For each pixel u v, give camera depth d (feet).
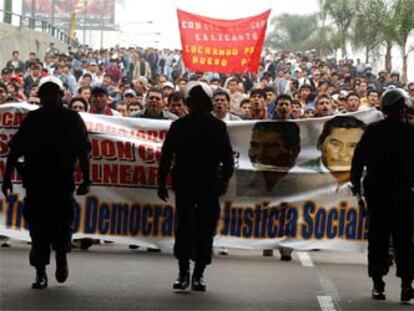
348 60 127.85
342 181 41.16
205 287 32.96
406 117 36.14
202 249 32.55
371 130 31.96
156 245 41.09
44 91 32.14
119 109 55.47
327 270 38.17
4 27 148.66
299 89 71.56
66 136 32.01
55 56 113.60
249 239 41.14
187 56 55.16
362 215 40.86
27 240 41.14
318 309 30.50
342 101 59.06
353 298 32.42
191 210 32.27
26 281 33.83
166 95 61.67
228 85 63.77
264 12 54.75
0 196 41.04
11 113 41.27
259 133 41.29
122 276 35.27
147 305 30.37
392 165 31.63
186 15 54.85
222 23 54.80
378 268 32.17
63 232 32.42
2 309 29.30
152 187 41.14
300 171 41.24
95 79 91.81
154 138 41.34
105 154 41.09
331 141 41.32
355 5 141.28
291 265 39.42
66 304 30.22
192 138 32.17
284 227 41.22
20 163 32.76
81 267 36.94
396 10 122.31
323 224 41.14
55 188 31.96
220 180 32.45
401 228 31.76
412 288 31.96
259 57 55.06
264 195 41.22
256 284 34.45
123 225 41.22
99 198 41.09
